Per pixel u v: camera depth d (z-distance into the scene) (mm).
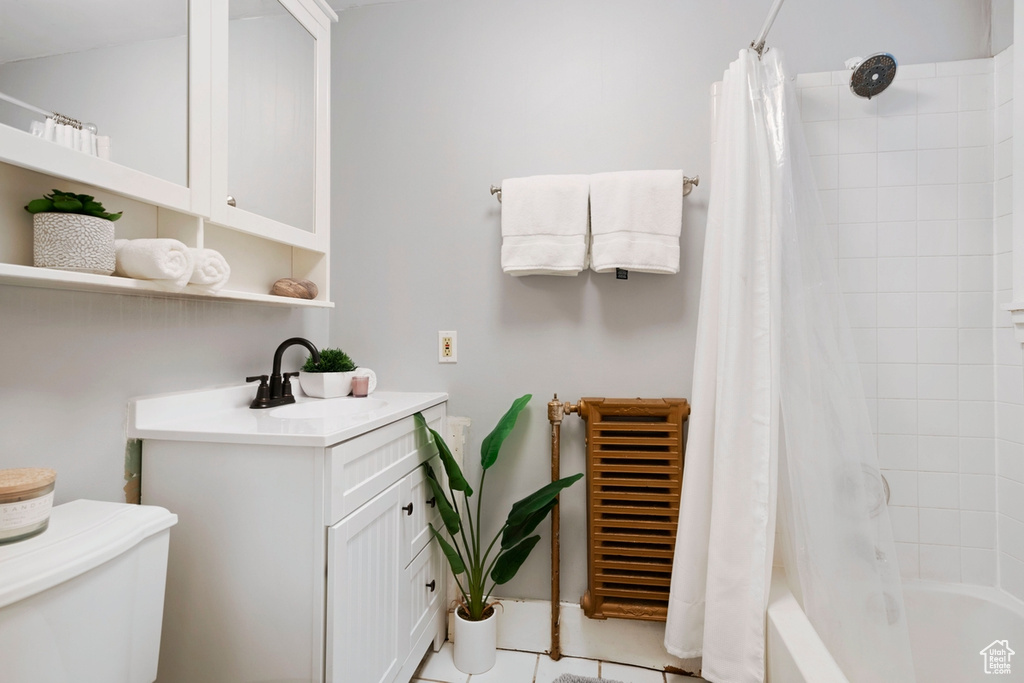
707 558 1359
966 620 1404
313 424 1096
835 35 1552
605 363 1651
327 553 970
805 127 1545
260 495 1001
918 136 1492
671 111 1621
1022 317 1321
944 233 1481
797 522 1266
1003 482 1430
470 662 1494
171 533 1045
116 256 876
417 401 1525
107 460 1031
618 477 1574
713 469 1354
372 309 1797
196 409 1237
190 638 1029
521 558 1493
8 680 637
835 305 1326
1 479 759
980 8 1487
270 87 1245
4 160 661
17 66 719
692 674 1514
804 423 1274
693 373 1500
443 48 1757
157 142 917
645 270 1504
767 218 1300
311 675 967
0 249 760
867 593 1218
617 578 1550
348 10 1819
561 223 1542
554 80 1688
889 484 1521
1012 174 1379
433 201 1758
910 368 1504
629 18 1650
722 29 1603
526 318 1696
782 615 1195
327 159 1478
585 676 1493
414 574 1389
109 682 776
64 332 956
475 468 1729
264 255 1398
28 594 645
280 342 1605
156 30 922
